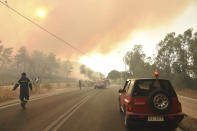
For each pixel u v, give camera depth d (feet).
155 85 19.95
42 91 77.10
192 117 24.16
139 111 18.47
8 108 34.04
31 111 30.94
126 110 19.72
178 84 83.35
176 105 18.38
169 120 17.97
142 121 18.13
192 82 83.25
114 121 23.68
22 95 33.14
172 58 90.22
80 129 19.81
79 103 41.81
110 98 53.52
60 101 45.52
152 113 18.19
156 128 20.25
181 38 86.33
